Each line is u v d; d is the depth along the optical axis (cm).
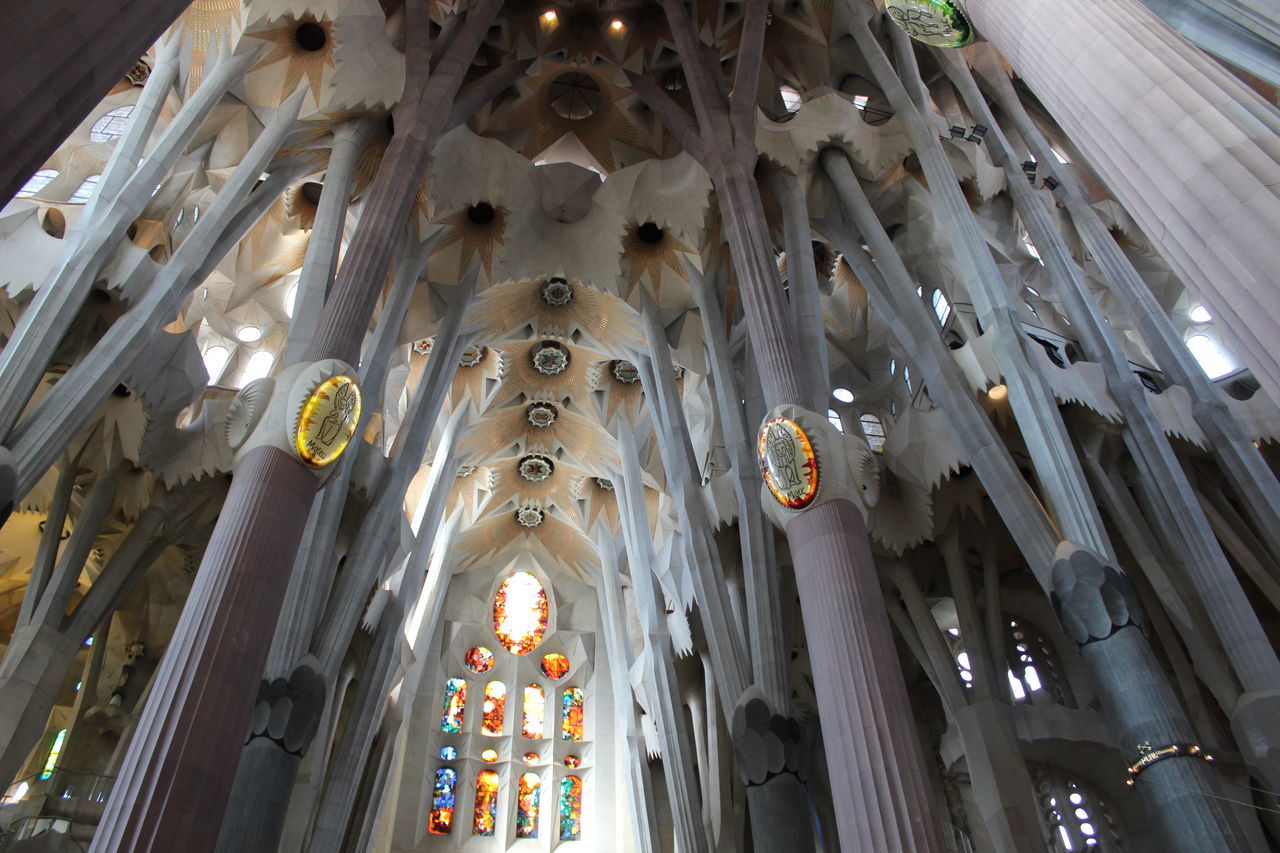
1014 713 1585
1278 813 1391
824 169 1920
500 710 2644
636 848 2264
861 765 990
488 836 2411
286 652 1416
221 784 927
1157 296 2070
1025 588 1819
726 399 1867
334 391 1223
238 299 2092
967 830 1730
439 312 2133
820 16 2058
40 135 514
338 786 1730
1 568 2034
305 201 2052
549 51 2162
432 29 1972
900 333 1680
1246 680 1312
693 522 1841
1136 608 1233
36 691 1476
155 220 1705
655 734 2380
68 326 1330
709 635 1698
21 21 501
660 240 2195
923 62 2200
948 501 1739
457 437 2470
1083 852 1537
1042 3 814
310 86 1720
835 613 1108
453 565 2834
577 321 2375
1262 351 568
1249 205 590
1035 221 1834
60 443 1279
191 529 1786
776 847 1342
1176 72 682
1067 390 1524
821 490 1209
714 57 1973
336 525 1567
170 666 973
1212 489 1659
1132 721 1164
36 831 1602
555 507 2842
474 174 2083
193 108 1557
